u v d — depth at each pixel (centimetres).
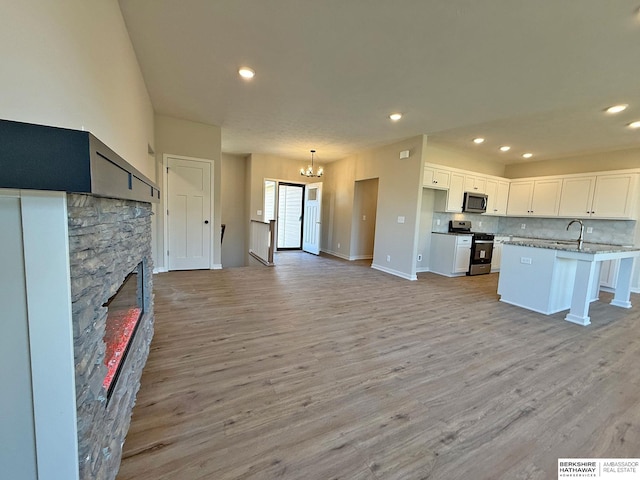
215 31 229
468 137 491
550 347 263
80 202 84
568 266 370
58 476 79
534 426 161
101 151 79
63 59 117
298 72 290
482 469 132
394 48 243
